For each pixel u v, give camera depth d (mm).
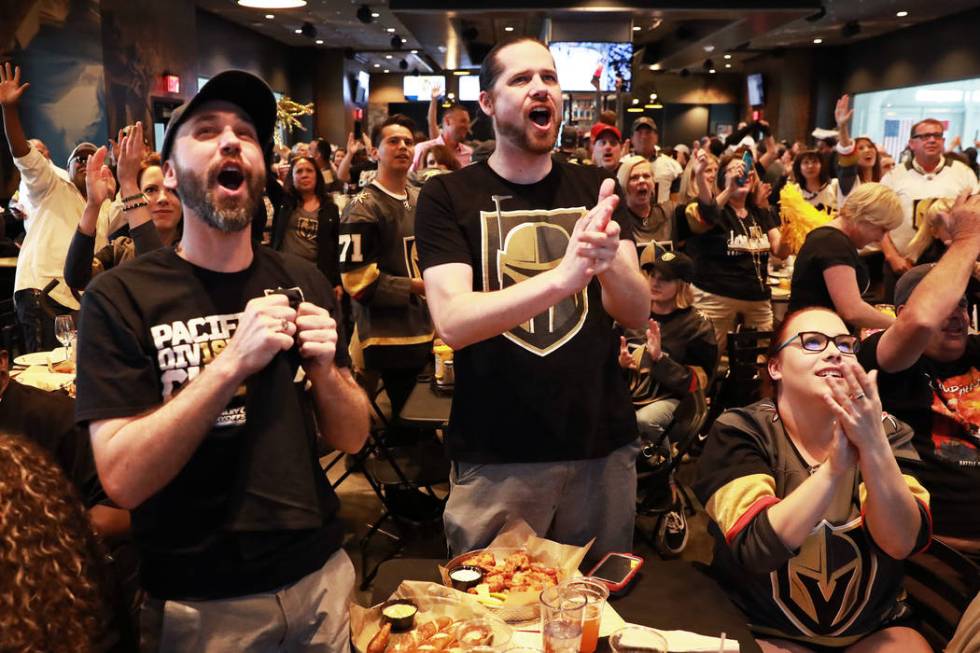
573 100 11625
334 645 1435
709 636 1596
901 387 2426
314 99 20453
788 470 1839
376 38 18266
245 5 9719
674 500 3492
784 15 11008
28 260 4438
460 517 1867
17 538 859
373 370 3846
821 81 19609
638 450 1953
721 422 1934
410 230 3824
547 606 1438
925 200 4859
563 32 11391
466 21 12898
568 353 1785
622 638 1455
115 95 10469
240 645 1348
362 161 10031
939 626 1947
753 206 5227
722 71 24281
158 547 1342
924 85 15852
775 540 1683
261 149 1446
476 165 1866
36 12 8781
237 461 1330
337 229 5434
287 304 1277
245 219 1351
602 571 1798
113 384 1271
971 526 2359
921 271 2693
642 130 7746
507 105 1752
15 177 8547
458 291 1729
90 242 3221
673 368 3361
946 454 2381
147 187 3309
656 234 4742
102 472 1245
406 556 3438
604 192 1502
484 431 1809
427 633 1544
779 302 5184
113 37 10414
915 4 13555
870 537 1781
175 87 12133
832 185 7797
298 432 1299
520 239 1803
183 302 1345
